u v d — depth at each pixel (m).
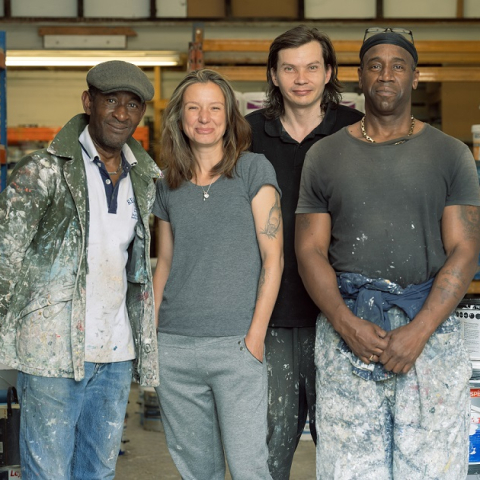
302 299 2.96
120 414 2.68
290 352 2.99
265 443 2.73
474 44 4.63
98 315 2.56
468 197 2.61
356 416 2.63
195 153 2.77
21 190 2.45
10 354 2.51
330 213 2.76
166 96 7.84
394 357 2.50
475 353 3.35
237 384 2.68
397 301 2.58
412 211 2.59
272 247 2.71
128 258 2.70
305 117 3.02
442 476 2.58
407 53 2.65
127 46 7.54
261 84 7.02
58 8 7.49
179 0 7.49
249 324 2.71
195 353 2.70
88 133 2.58
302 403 3.07
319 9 7.46
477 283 3.94
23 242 2.47
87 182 2.55
